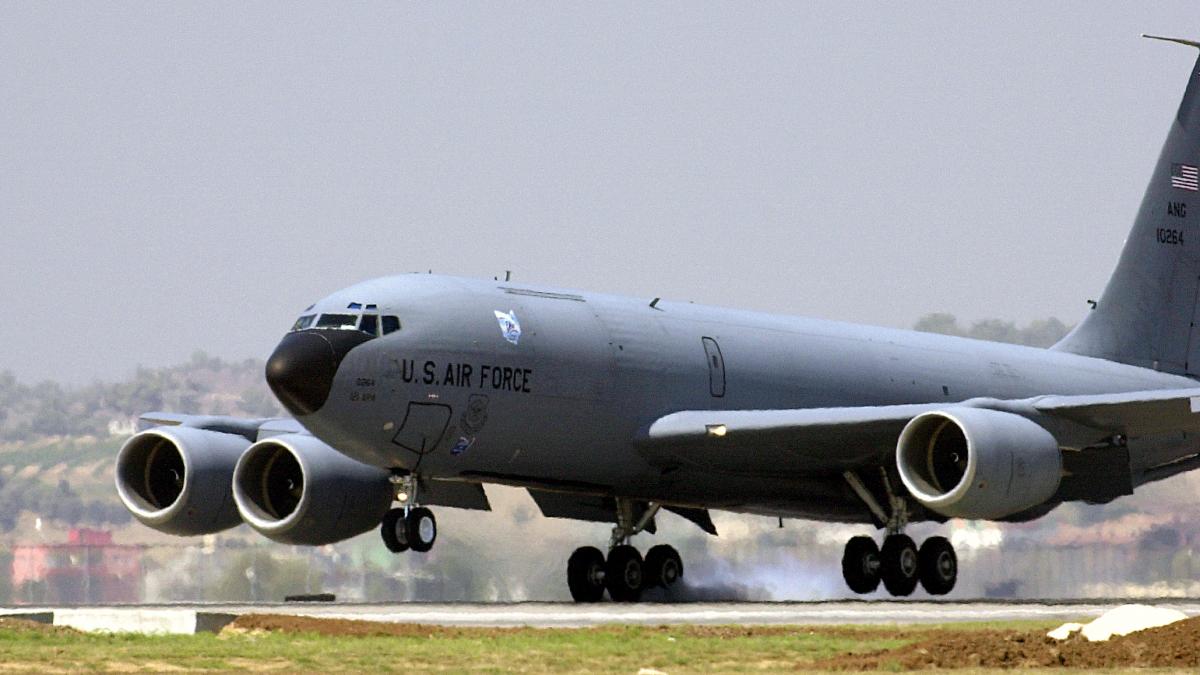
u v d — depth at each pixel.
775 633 77.50
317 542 111.69
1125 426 110.19
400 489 108.81
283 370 100.44
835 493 120.94
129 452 114.69
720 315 122.25
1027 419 106.12
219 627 79.62
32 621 80.06
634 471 114.44
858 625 83.56
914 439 105.75
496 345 106.19
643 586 125.56
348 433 102.25
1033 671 63.81
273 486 113.88
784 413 112.31
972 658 66.50
